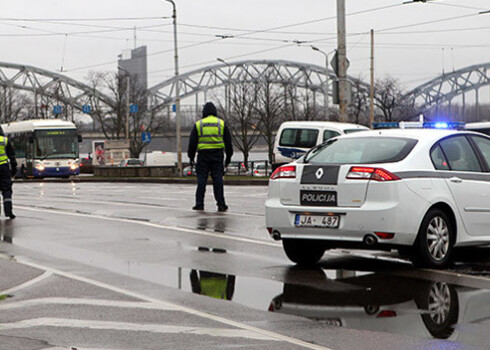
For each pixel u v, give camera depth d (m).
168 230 30.28
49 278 20.31
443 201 21.27
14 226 32.69
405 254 22.16
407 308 16.33
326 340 13.71
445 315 15.64
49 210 40.22
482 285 18.92
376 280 19.66
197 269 21.58
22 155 114.69
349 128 62.16
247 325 14.92
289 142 65.56
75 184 86.94
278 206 21.81
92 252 24.98
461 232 21.92
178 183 86.12
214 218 34.41
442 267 21.45
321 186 21.11
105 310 16.38
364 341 13.61
